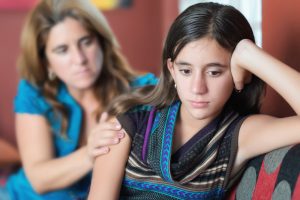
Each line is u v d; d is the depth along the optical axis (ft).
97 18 4.69
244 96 3.20
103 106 4.84
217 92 2.80
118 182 3.25
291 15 3.22
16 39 10.15
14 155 8.84
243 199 2.95
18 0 10.03
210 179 3.15
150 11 10.63
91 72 4.60
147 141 3.18
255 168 2.90
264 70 2.75
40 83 4.89
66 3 4.56
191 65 2.75
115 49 5.06
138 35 10.69
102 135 3.29
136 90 3.74
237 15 2.82
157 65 10.71
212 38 2.70
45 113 4.82
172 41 2.81
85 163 4.28
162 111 3.21
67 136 4.85
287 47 3.31
